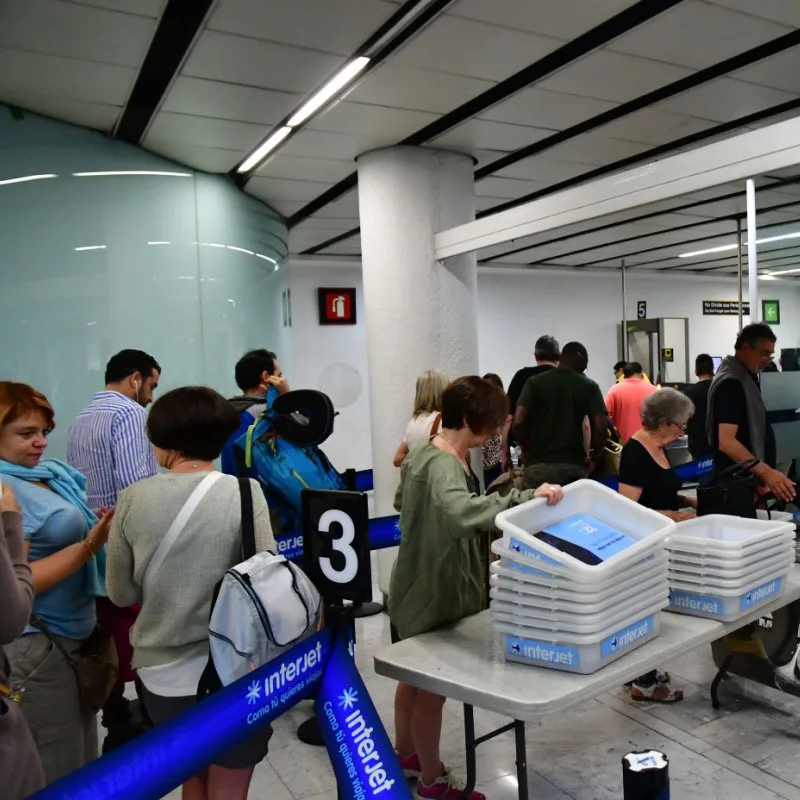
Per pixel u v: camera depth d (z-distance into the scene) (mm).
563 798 2277
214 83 3453
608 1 2783
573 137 4438
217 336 4988
